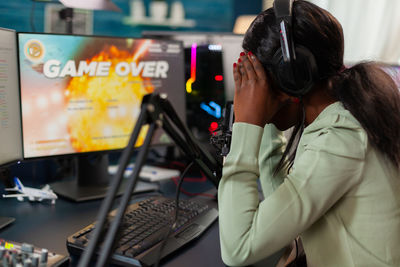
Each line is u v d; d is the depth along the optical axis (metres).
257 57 0.77
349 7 2.92
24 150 1.12
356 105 0.72
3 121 1.05
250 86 0.78
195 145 0.67
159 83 1.38
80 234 0.86
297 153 0.80
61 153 1.19
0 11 2.27
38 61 1.11
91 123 1.23
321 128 0.75
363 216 0.71
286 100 0.82
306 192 0.69
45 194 1.16
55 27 1.60
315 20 0.70
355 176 0.70
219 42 1.60
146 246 0.82
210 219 1.03
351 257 0.72
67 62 1.17
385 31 2.93
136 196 1.25
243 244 0.71
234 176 0.76
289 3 0.69
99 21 2.85
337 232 0.73
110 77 1.25
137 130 0.50
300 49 0.69
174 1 3.12
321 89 0.77
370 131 0.70
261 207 0.72
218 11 3.29
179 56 1.42
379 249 0.71
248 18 2.97
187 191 1.32
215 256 0.85
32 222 1.02
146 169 1.50
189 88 1.56
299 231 0.70
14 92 1.08
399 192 0.73
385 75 0.75
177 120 0.58
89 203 1.18
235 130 0.79
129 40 1.28
